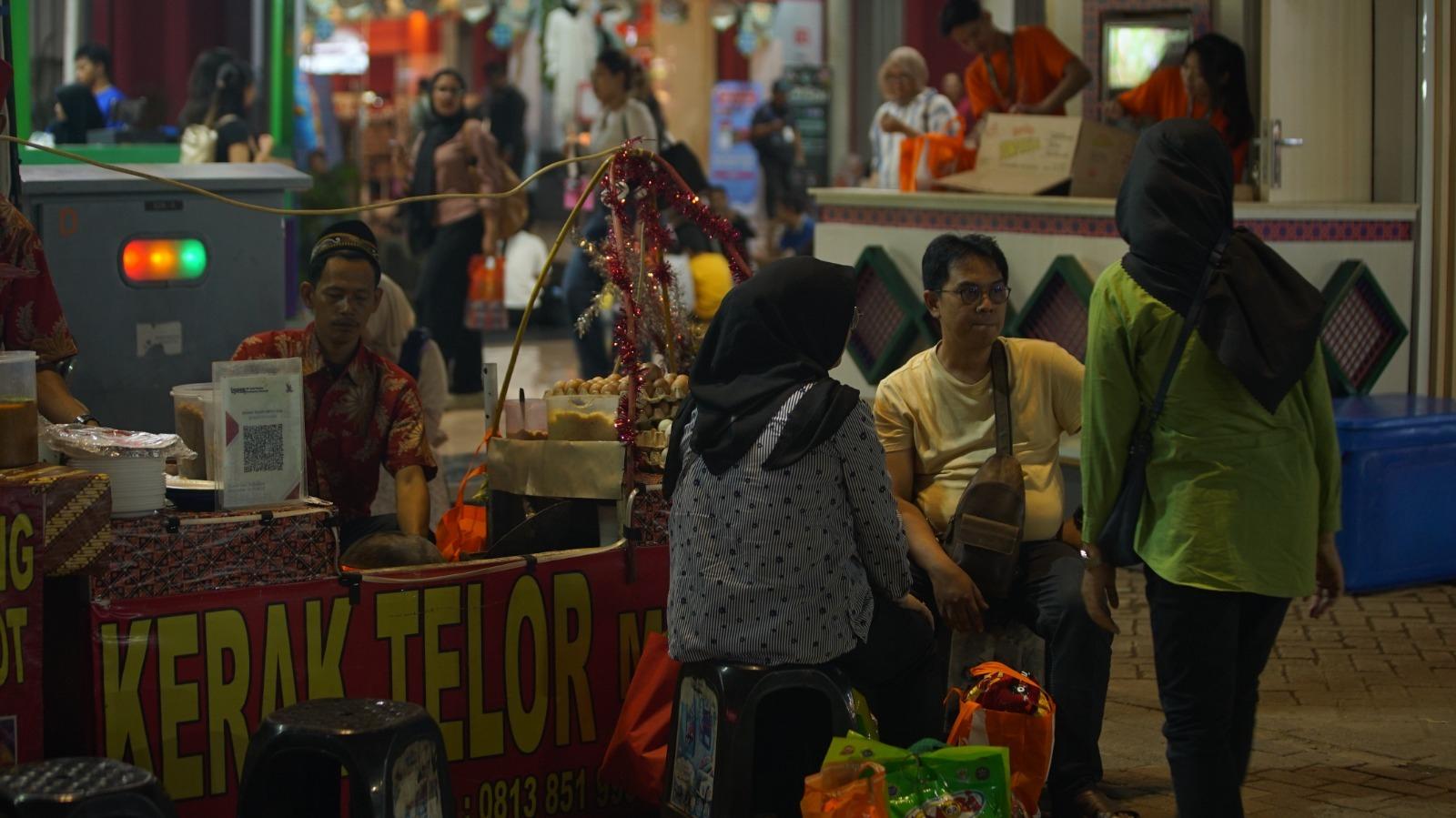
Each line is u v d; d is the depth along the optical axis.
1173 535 5.75
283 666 5.85
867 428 5.86
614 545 6.58
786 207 23.80
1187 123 5.88
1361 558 10.55
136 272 9.38
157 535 5.61
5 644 5.27
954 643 7.16
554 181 31.03
